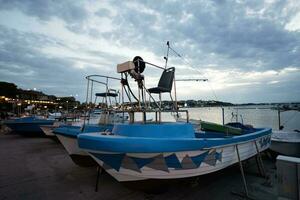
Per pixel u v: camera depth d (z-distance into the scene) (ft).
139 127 10.23
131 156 9.61
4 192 11.87
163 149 9.34
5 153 22.56
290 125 48.80
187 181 12.79
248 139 13.84
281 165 7.20
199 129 18.38
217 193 11.91
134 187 10.82
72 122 29.35
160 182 10.41
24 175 14.93
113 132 11.23
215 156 11.33
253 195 11.54
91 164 15.78
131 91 12.99
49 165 17.56
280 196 7.18
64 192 11.91
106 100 17.02
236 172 15.80
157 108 12.75
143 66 12.57
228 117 89.92
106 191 12.05
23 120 36.45
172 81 13.09
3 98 151.64
